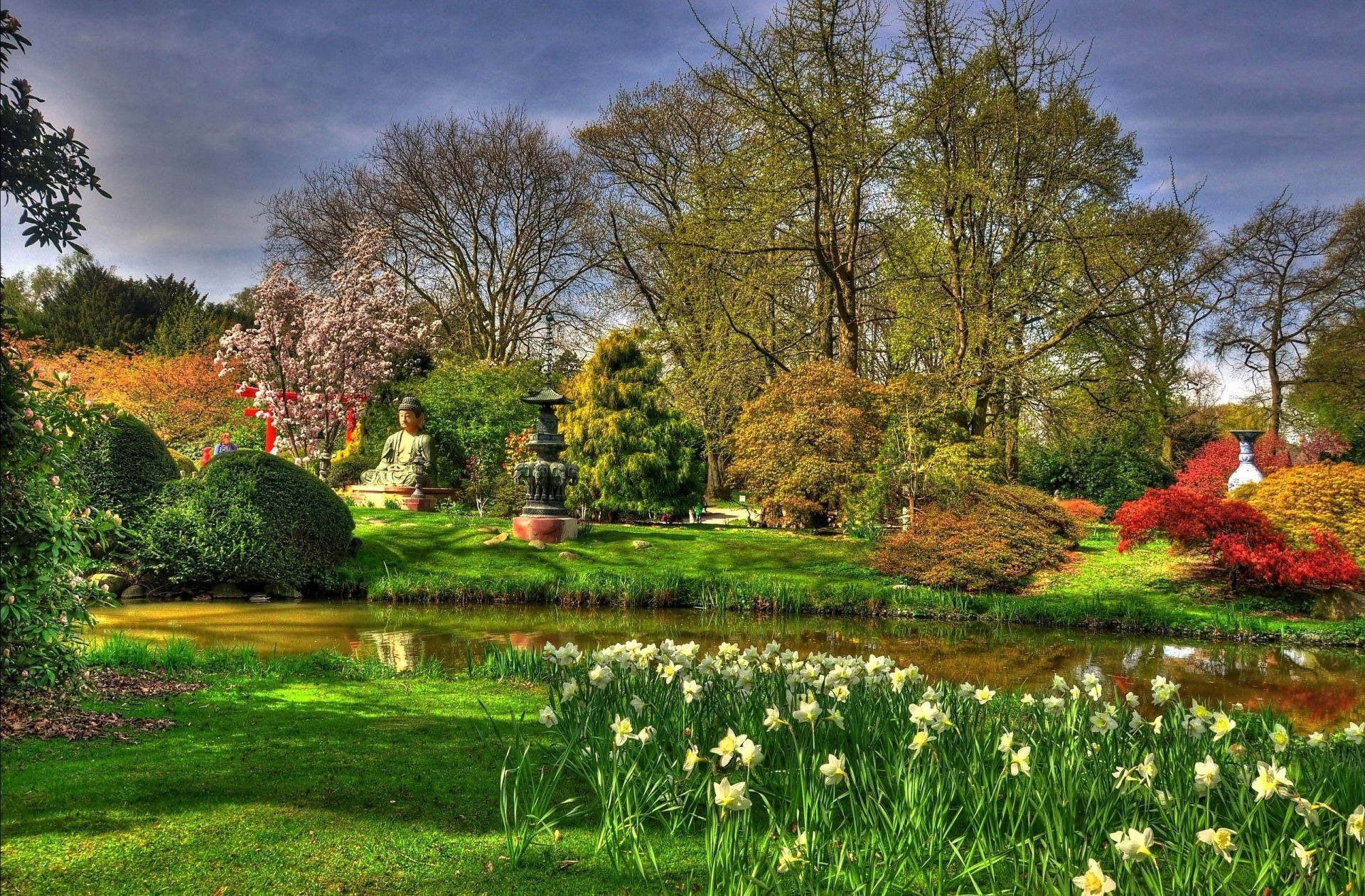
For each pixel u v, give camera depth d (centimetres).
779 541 1702
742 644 1009
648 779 376
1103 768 374
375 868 322
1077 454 2844
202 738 476
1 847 320
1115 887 274
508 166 3281
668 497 2011
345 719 539
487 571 1408
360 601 1266
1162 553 1570
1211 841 290
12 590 460
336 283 2698
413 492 1964
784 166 2012
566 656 507
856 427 1823
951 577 1378
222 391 2981
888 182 2108
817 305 2381
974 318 2000
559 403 1633
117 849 324
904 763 374
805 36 1909
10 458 458
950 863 334
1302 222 2961
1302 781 395
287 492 1311
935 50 2041
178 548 1215
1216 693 812
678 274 2488
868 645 1046
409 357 2744
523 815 379
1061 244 1980
